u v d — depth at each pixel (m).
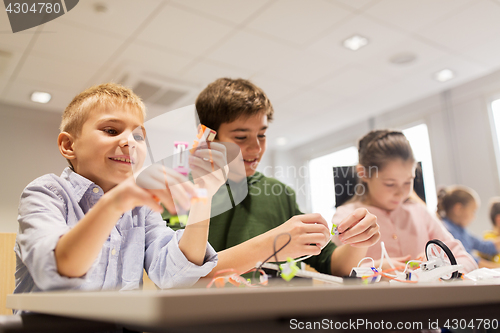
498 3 2.49
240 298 0.30
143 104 0.89
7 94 3.30
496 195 3.48
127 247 0.80
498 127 3.57
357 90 3.71
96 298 0.34
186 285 0.67
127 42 2.67
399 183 1.26
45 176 0.74
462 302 0.43
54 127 3.58
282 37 2.74
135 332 0.53
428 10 2.53
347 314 0.39
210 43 2.75
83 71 3.02
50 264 0.49
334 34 2.74
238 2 2.33
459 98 3.78
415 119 4.13
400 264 0.87
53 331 0.48
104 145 0.77
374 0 2.39
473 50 3.10
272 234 0.79
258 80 3.39
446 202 3.47
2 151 3.34
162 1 2.28
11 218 3.25
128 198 0.47
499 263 3.27
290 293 0.32
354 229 0.75
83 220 0.48
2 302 1.09
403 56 3.12
